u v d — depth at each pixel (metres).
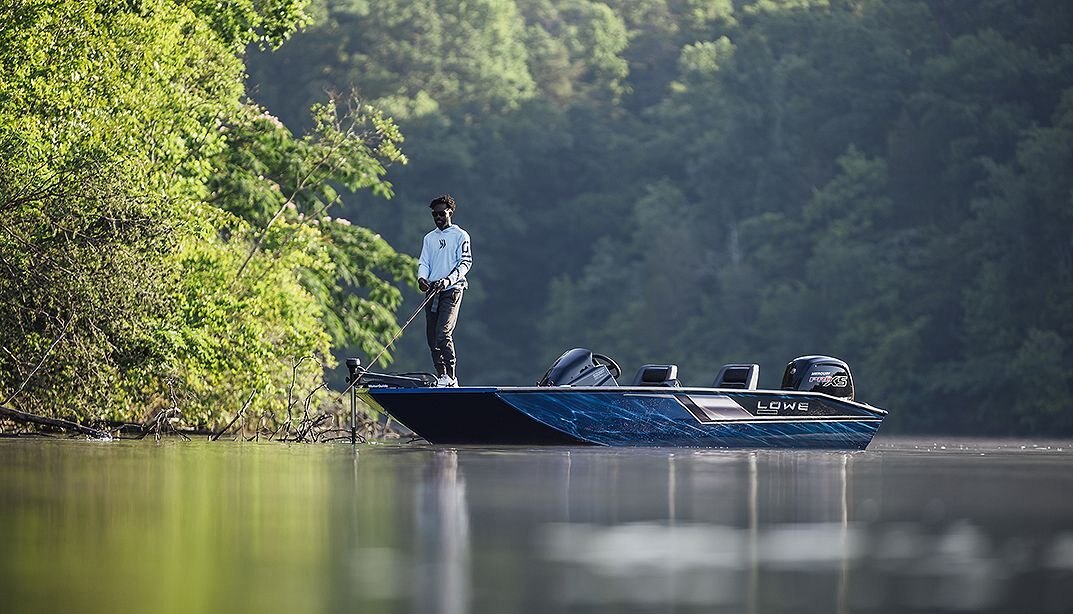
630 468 32.59
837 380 48.34
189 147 64.12
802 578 14.68
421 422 45.56
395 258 91.75
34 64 55.28
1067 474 32.91
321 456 39.03
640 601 13.25
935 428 184.62
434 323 47.09
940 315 192.25
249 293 64.00
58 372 54.00
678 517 20.44
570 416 44.12
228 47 75.12
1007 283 183.50
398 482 27.22
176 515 20.03
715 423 45.44
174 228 53.34
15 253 50.41
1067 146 186.25
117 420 59.31
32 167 50.94
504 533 18.28
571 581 14.38
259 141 84.12
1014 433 177.12
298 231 70.69
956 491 26.05
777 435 46.66
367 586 13.88
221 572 14.59
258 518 19.75
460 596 13.40
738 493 24.91
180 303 55.59
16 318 52.00
